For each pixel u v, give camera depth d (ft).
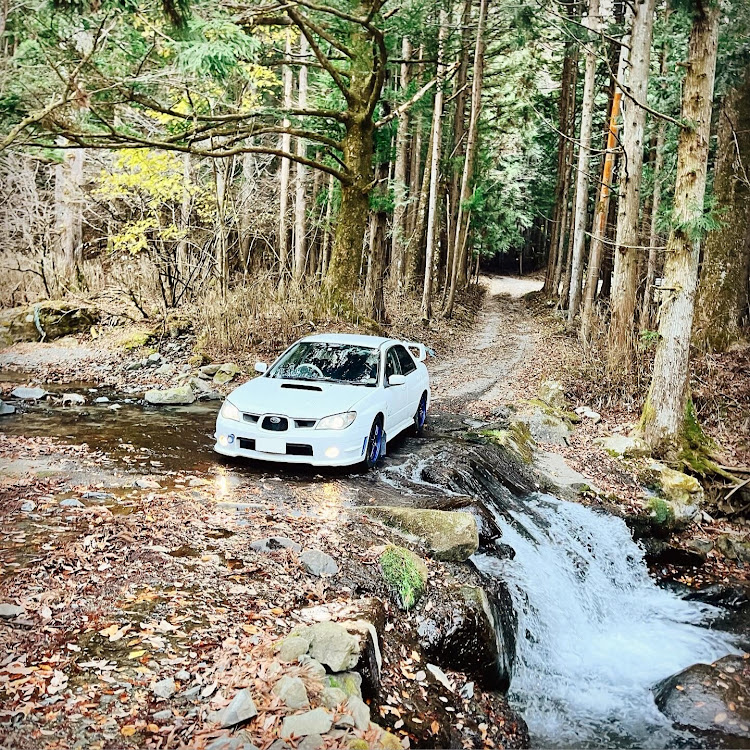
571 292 84.74
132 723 10.82
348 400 26.48
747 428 42.11
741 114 53.93
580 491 32.42
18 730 10.28
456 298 111.45
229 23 34.60
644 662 22.47
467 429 37.78
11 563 15.67
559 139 123.54
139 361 48.34
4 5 27.94
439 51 75.36
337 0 47.98
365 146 57.06
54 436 29.35
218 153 46.29
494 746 14.87
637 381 47.01
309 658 12.98
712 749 17.49
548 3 42.60
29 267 66.90
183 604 14.78
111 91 37.83
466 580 19.97
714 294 55.11
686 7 32.73
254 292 57.00
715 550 31.12
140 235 60.90
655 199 69.46
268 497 22.88
